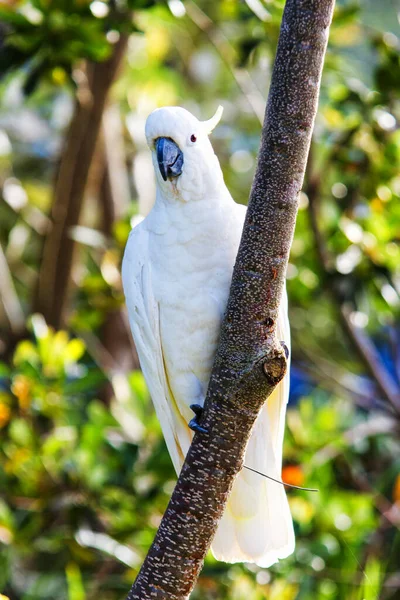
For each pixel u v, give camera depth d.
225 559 7.39
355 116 11.47
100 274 11.95
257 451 7.29
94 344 13.73
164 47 14.71
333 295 11.73
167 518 6.14
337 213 11.89
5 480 10.47
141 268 7.25
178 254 7.01
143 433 10.88
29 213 14.78
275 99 5.51
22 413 10.48
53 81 10.83
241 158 15.42
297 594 9.84
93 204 15.36
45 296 13.21
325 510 10.29
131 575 10.23
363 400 13.15
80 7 10.17
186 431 7.70
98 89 12.12
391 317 12.63
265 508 7.28
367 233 11.42
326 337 16.53
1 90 13.91
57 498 10.37
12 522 10.38
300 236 12.35
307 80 5.44
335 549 9.95
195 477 6.06
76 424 11.02
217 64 16.61
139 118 15.15
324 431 11.43
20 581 12.76
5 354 13.48
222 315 6.99
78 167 12.63
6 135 15.03
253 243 5.71
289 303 14.05
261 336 5.80
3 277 13.64
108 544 10.30
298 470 10.39
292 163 5.56
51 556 12.65
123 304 11.95
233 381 5.88
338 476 12.14
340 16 11.47
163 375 7.42
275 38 11.00
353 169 11.35
